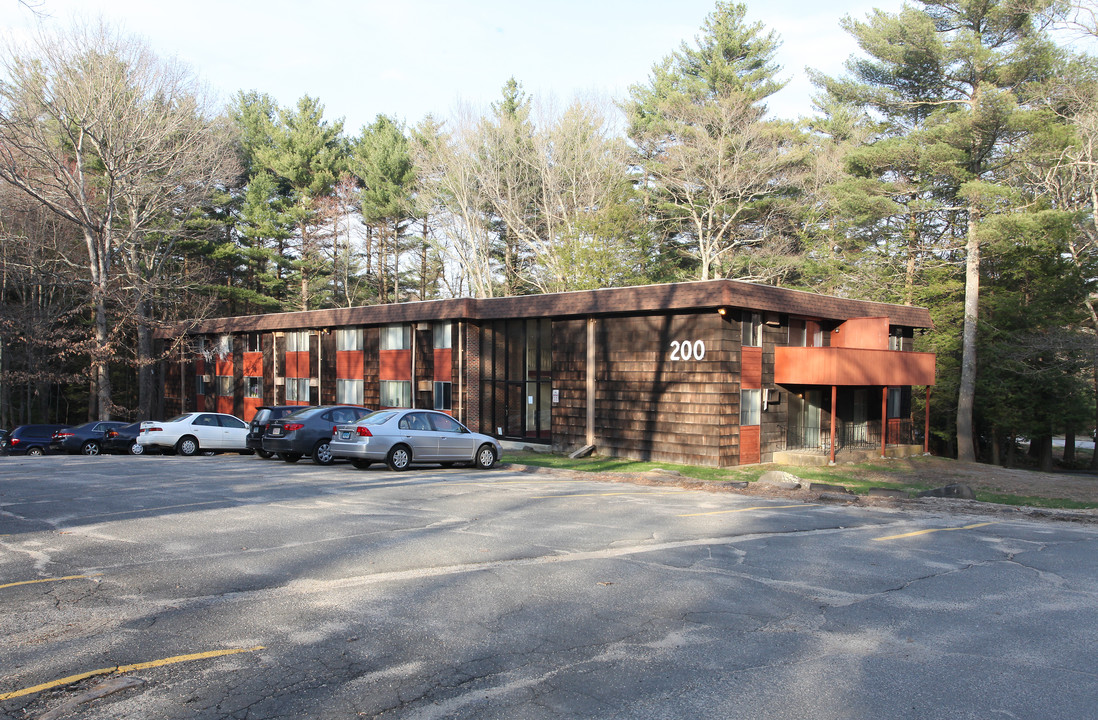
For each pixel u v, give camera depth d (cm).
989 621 661
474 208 4691
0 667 522
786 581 787
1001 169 3206
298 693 486
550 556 876
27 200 3731
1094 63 2834
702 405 2258
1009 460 3844
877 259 3769
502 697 485
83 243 4181
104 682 498
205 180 3962
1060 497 1923
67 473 1748
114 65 3472
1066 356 3288
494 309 2850
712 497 1470
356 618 638
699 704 478
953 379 3591
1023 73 2989
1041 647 595
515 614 656
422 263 5762
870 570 845
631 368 2444
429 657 553
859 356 2427
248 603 677
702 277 4034
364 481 1570
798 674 530
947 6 3212
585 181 4244
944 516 1295
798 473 2167
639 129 4538
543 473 1903
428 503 1270
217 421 2530
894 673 535
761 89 4281
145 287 3884
